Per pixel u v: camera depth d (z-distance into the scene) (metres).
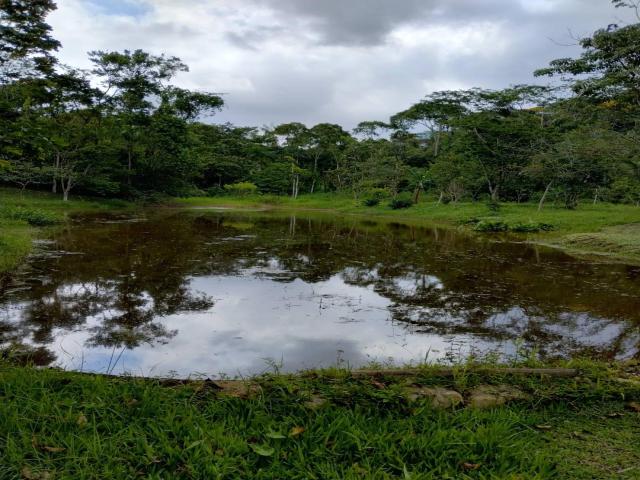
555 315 6.24
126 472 2.06
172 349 4.66
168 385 3.00
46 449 2.19
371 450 2.28
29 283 7.37
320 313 6.14
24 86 5.44
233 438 2.29
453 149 35.88
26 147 4.38
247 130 61.28
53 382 2.90
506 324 5.80
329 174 53.03
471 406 2.83
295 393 2.83
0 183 26.81
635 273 9.49
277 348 4.76
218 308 6.29
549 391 3.03
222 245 12.85
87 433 2.34
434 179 35.06
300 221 24.80
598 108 17.73
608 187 29.30
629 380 3.34
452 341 5.09
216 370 4.12
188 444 2.23
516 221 19.69
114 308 6.13
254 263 9.99
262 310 6.25
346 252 12.20
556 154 22.92
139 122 28.42
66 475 2.01
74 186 27.98
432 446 2.29
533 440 2.45
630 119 17.27
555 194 30.09
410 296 7.22
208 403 2.69
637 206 28.61
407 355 4.61
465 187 33.84
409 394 2.87
